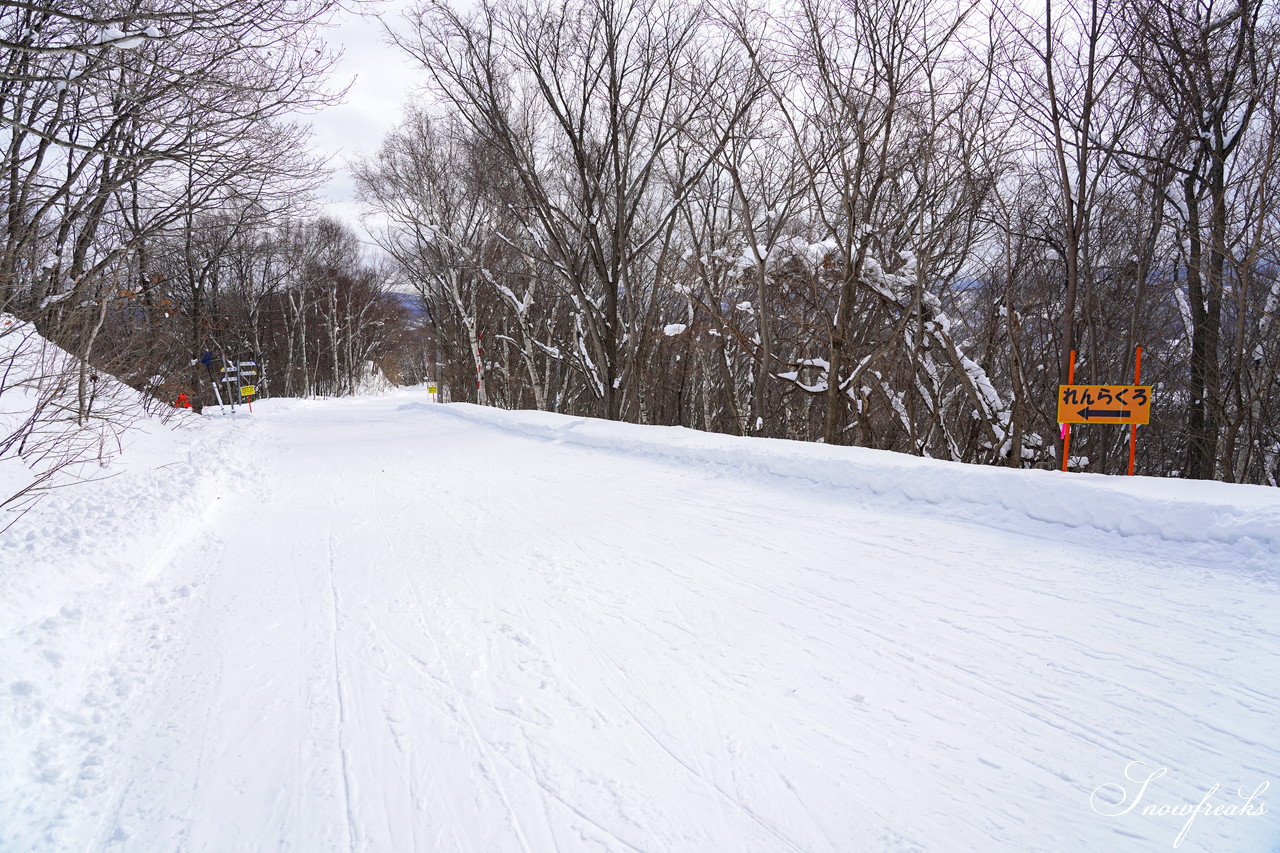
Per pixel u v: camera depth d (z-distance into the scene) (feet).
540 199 65.51
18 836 7.93
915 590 15.39
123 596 15.62
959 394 63.98
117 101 30.58
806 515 22.76
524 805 8.55
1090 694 10.68
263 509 26.63
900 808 8.30
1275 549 14.83
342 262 189.16
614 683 11.62
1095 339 44.62
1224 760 8.95
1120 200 45.42
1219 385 42.11
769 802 8.50
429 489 30.42
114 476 26.32
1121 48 37.01
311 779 9.12
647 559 18.57
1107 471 67.00
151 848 7.82
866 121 43.32
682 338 73.20
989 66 39.58
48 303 30.55
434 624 14.33
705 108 57.11
